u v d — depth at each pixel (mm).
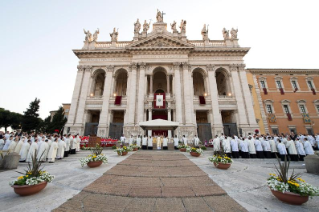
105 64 29766
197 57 29906
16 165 9383
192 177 7043
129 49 28859
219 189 5590
